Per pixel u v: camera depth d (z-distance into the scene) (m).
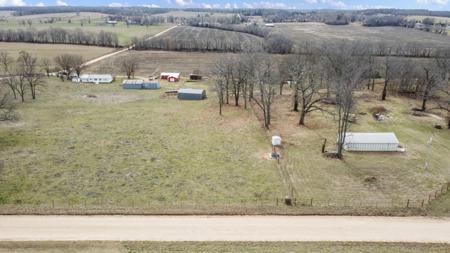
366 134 57.06
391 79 93.31
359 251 31.00
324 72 87.69
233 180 45.59
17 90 84.12
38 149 54.28
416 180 46.00
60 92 93.12
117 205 38.91
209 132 63.66
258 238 32.91
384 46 139.75
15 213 36.25
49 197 40.75
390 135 56.62
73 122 67.88
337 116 71.56
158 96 91.38
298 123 68.62
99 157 51.97
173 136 61.25
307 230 34.19
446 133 65.81
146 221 35.47
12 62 123.81
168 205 39.00
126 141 58.47
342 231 34.06
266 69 72.56
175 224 35.03
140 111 76.56
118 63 137.88
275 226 34.84
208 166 49.59
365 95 90.94
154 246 31.52
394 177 46.81
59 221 35.12
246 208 38.00
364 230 34.25
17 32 198.00
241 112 76.50
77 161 50.44
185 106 81.69
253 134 62.78
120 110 77.06
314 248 31.36
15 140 57.66
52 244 31.55
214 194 42.09
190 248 31.25
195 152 54.41
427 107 82.50
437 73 84.69
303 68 75.31
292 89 93.81
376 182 45.28
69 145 56.16
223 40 190.75
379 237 33.19
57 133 61.47
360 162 51.41
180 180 45.50
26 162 49.56
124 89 99.38
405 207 38.59
